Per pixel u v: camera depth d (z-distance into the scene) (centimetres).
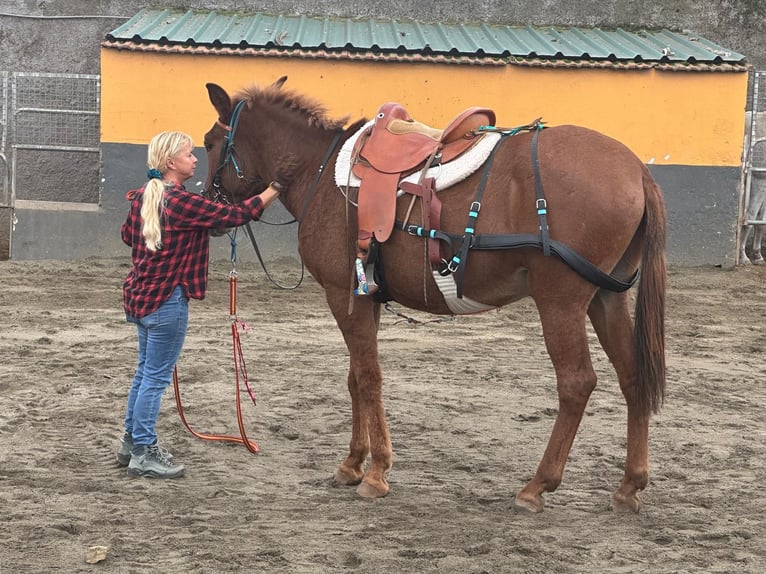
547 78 1388
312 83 1370
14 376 747
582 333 443
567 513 469
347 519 456
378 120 502
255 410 668
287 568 395
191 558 404
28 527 434
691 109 1397
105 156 1366
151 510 466
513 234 442
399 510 471
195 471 535
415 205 469
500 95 1388
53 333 920
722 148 1405
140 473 521
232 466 546
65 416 641
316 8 1617
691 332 1013
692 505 485
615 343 469
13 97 1395
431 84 1378
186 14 1545
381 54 1368
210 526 444
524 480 525
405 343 930
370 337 498
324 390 727
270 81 1362
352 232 492
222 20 1534
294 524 448
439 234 457
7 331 923
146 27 1425
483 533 435
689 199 1412
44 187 1523
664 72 1390
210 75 1355
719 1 1639
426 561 402
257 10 1611
